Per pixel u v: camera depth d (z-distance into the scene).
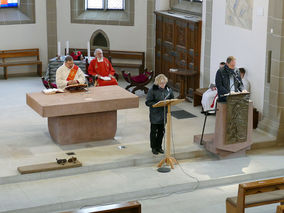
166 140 8.77
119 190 7.58
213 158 8.93
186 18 12.03
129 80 12.31
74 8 14.38
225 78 8.57
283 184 6.27
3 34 14.08
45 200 7.22
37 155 8.52
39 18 14.36
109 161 8.36
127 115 10.89
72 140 9.08
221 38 11.01
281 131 9.50
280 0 9.04
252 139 9.44
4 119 10.43
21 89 12.85
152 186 7.74
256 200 6.34
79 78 9.68
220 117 8.51
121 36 14.23
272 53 9.41
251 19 9.92
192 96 12.21
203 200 7.57
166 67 13.38
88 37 14.50
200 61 11.95
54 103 8.53
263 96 9.84
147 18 13.81
